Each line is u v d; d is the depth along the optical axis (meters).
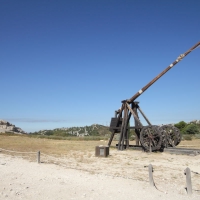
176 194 8.90
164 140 21.00
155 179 11.32
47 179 10.82
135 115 22.73
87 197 8.35
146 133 21.20
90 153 20.52
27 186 9.56
